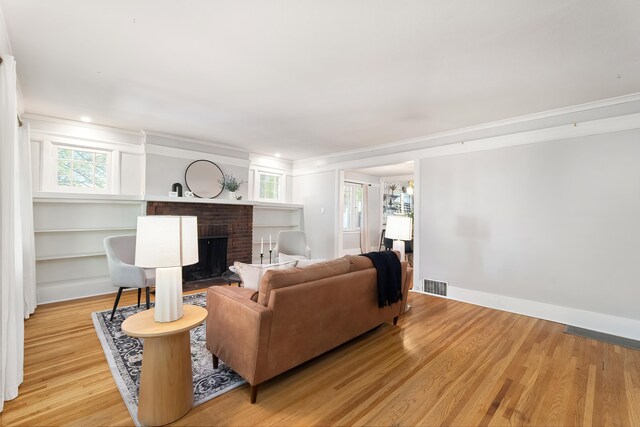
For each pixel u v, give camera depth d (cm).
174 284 179
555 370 230
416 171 467
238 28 201
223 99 327
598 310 312
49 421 166
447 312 365
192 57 240
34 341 265
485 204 394
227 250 534
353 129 430
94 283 416
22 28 202
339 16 187
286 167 679
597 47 216
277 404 186
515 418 176
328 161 620
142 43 221
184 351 176
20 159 321
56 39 216
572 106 327
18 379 197
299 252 527
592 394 200
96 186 434
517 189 368
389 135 458
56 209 394
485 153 395
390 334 296
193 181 510
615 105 305
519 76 262
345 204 821
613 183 306
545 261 346
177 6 180
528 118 359
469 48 221
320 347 224
